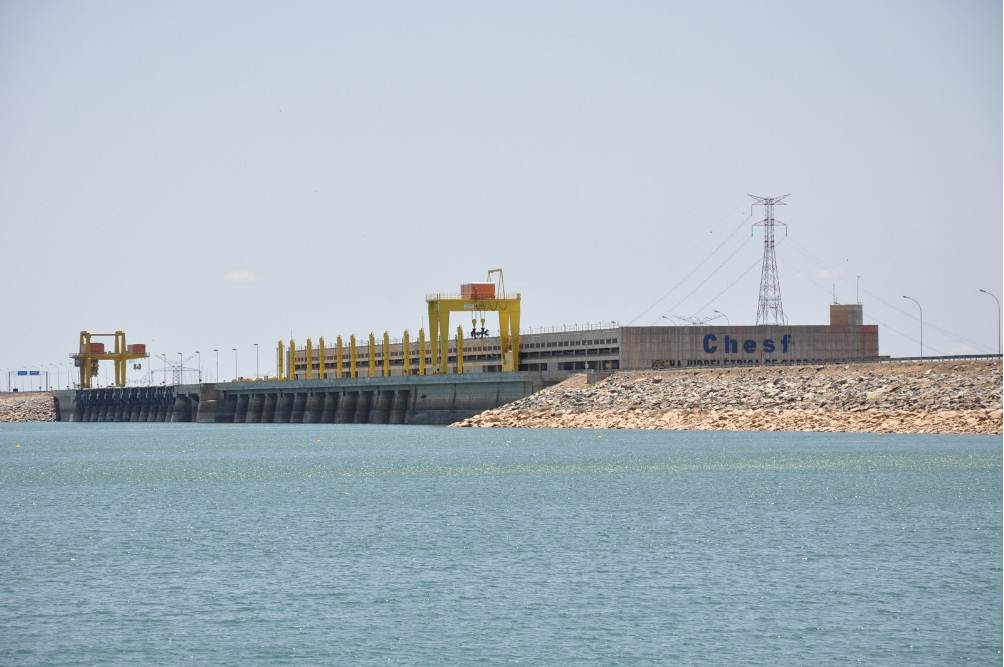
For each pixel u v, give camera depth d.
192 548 139.88
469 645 97.12
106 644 98.12
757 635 99.38
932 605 108.44
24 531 154.88
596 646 96.69
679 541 140.88
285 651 95.94
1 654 95.62
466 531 150.12
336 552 136.00
